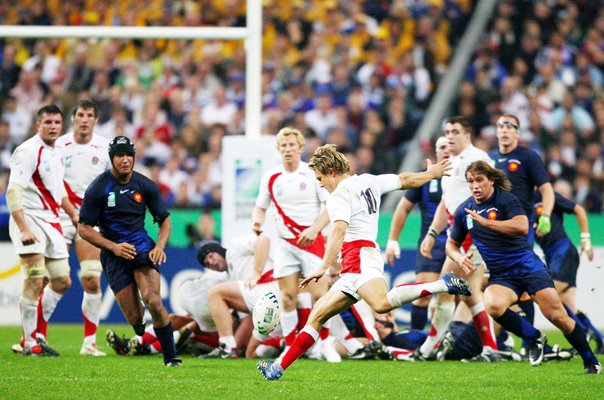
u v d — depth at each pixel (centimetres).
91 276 3366
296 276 3228
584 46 7350
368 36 7344
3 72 7194
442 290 2294
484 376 2681
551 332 4731
